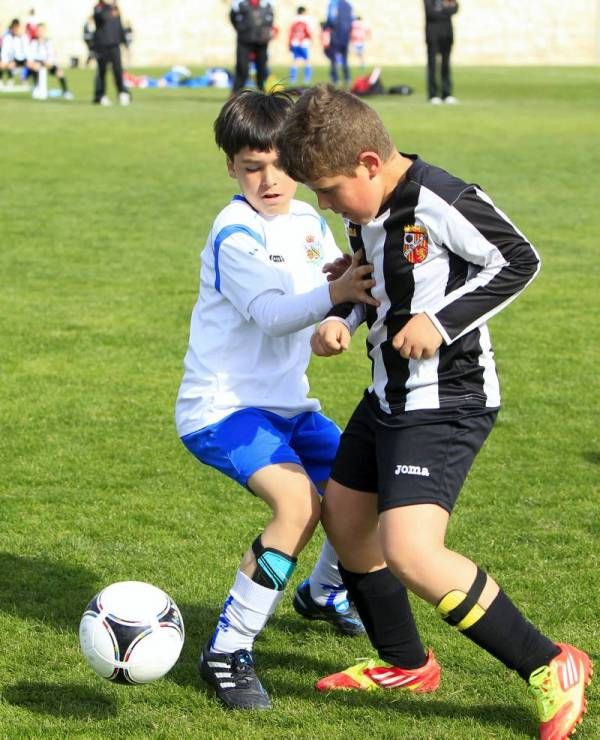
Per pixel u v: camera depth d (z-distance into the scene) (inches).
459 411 224.2
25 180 1015.6
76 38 2861.7
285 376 255.3
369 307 232.5
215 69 2356.1
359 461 236.7
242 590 238.7
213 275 253.6
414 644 245.1
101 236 796.0
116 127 1393.9
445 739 225.5
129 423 435.8
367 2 2972.4
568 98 1850.4
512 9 3029.0
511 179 1026.7
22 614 282.4
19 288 653.3
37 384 484.1
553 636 270.5
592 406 458.6
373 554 240.4
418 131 1341.0
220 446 246.8
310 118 215.9
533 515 347.9
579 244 779.4
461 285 221.9
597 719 234.1
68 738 227.1
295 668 259.3
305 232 263.9
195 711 238.5
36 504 355.9
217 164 1116.5
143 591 232.8
